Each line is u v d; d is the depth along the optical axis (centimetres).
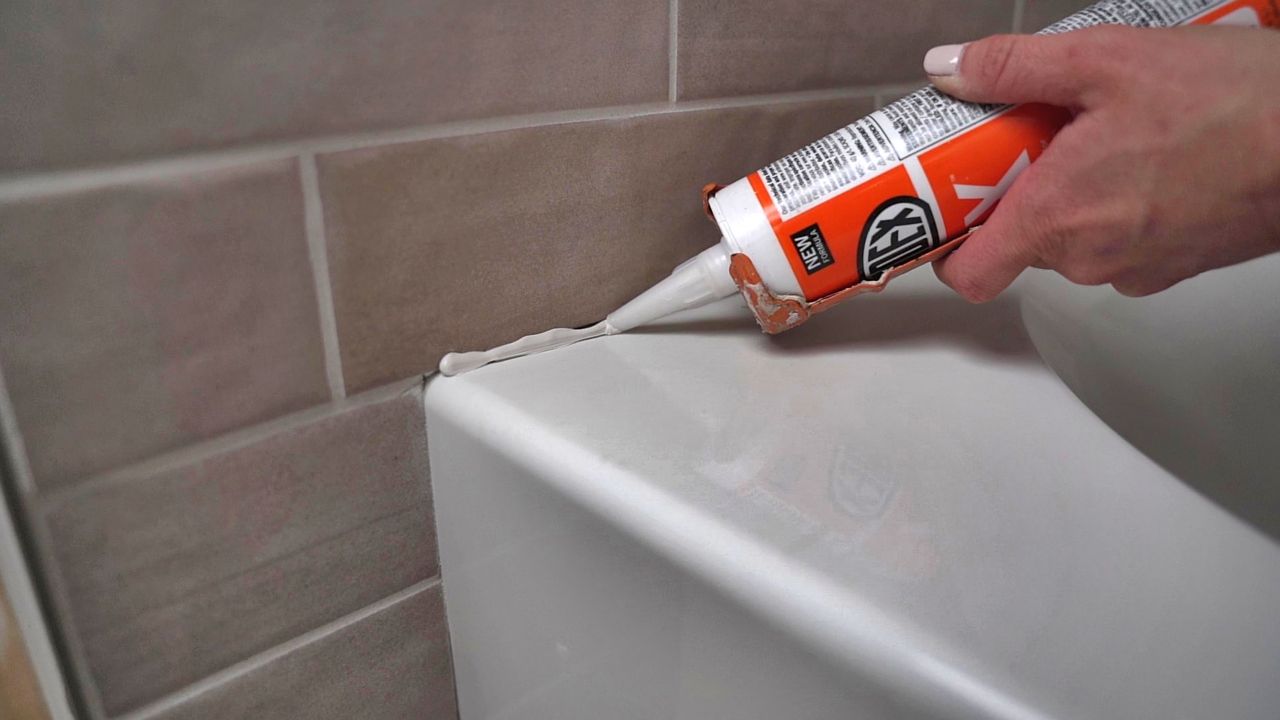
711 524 27
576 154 38
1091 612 24
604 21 37
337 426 34
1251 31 30
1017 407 35
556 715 36
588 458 31
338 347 33
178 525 30
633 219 42
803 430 33
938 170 34
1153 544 27
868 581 25
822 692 24
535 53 35
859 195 34
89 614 29
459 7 32
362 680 38
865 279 36
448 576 39
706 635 27
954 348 40
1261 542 27
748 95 44
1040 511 28
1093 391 44
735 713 27
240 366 30
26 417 26
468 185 35
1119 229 32
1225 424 47
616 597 30
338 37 29
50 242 25
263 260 30
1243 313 52
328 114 30
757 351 40
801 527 27
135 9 25
